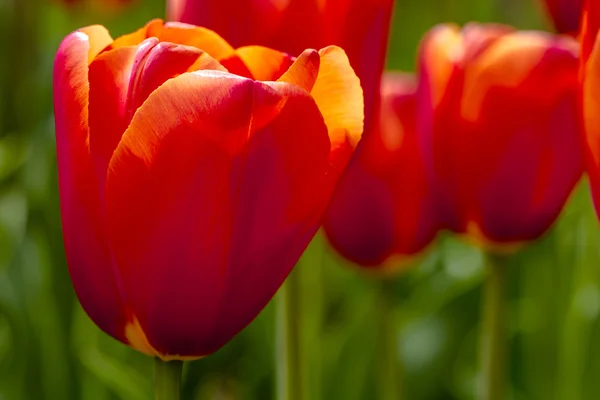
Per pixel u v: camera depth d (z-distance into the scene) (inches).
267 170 18.1
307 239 18.5
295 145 18.0
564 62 22.1
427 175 23.4
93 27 18.9
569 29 22.1
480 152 22.5
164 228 18.1
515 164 22.5
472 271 30.2
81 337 28.7
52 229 29.6
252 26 20.7
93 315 18.9
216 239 18.2
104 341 29.4
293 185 18.2
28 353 29.0
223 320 18.5
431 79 22.8
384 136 25.5
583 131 18.9
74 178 18.4
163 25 18.9
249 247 18.3
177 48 18.2
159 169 18.0
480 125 22.4
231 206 18.1
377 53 20.6
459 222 23.2
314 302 29.7
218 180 18.0
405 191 25.6
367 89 20.6
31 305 29.1
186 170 17.9
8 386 29.1
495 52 22.3
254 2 20.7
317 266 29.8
